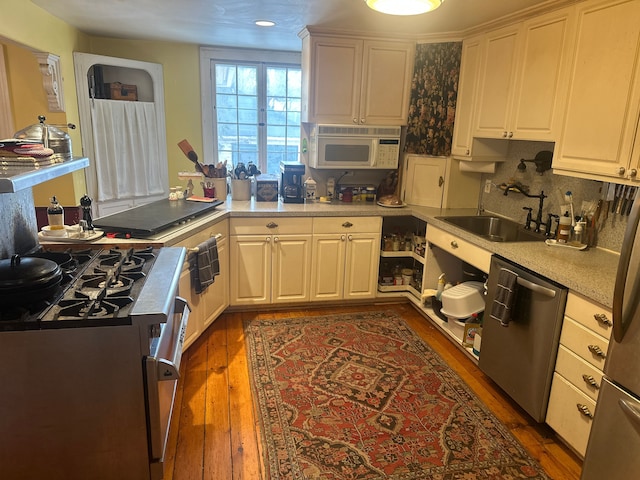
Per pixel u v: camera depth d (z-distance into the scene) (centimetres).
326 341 322
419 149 376
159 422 156
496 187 354
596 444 179
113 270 188
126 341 148
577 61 232
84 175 381
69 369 147
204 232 298
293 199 382
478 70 321
